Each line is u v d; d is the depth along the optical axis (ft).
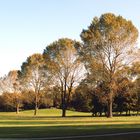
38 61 380.78
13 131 130.21
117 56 247.50
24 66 383.86
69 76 309.42
